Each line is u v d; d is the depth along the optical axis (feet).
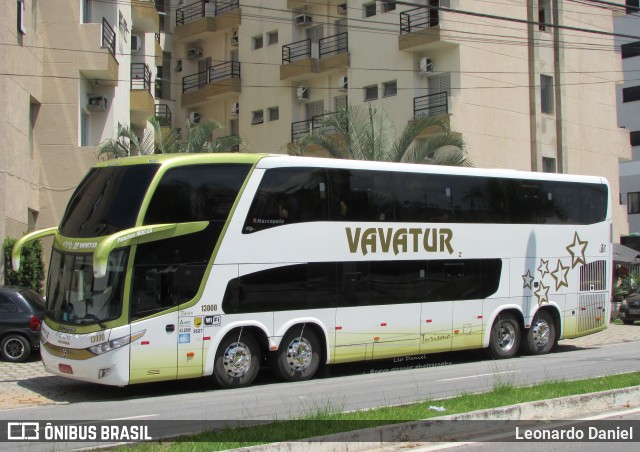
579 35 124.16
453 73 106.52
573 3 122.83
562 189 68.23
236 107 135.54
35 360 62.34
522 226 64.90
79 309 46.16
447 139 85.51
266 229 50.90
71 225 48.88
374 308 55.21
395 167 57.72
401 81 110.11
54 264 48.93
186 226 47.73
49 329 47.52
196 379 54.24
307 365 52.49
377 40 113.80
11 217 73.26
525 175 65.72
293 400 42.57
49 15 83.87
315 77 124.16
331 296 53.21
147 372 45.44
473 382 49.29
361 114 87.30
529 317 64.95
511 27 113.39
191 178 48.49
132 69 109.60
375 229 55.88
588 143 124.16
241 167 50.60
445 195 60.29
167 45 145.48
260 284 50.19
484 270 61.98
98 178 49.70
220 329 48.44
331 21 123.24
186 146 90.33
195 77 143.74
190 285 47.47
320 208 53.47
